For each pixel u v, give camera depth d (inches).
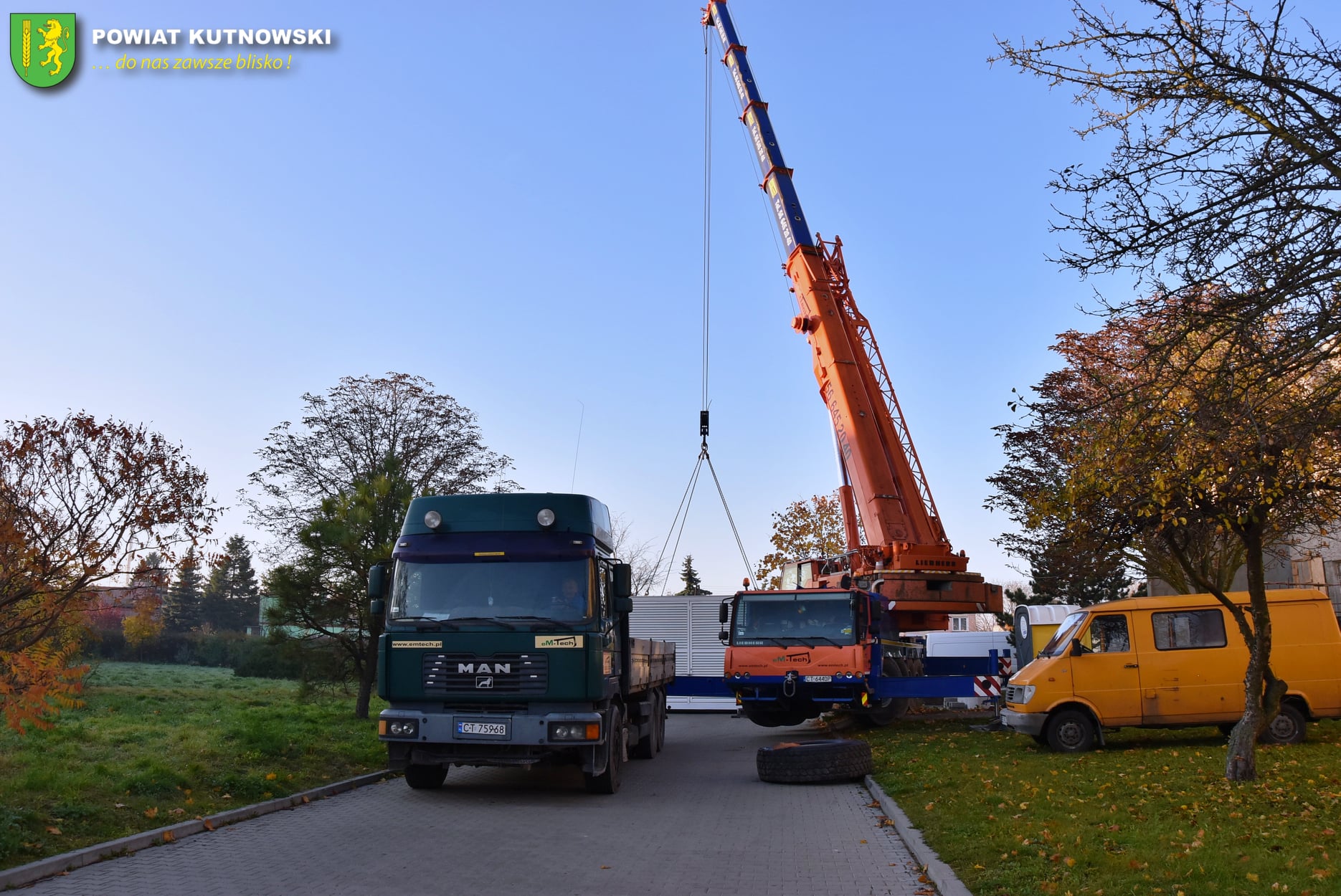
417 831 393.1
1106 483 408.5
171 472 377.1
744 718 1109.1
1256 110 291.6
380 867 326.6
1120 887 267.3
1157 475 370.9
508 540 489.4
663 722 750.5
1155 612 605.3
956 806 413.1
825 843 377.1
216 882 301.0
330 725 716.0
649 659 629.9
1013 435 1036.5
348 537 730.8
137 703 876.6
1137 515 448.5
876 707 852.0
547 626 472.1
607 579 510.9
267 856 340.5
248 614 2837.1
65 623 381.7
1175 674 593.9
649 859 345.1
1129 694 593.6
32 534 355.6
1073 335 895.7
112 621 459.5
